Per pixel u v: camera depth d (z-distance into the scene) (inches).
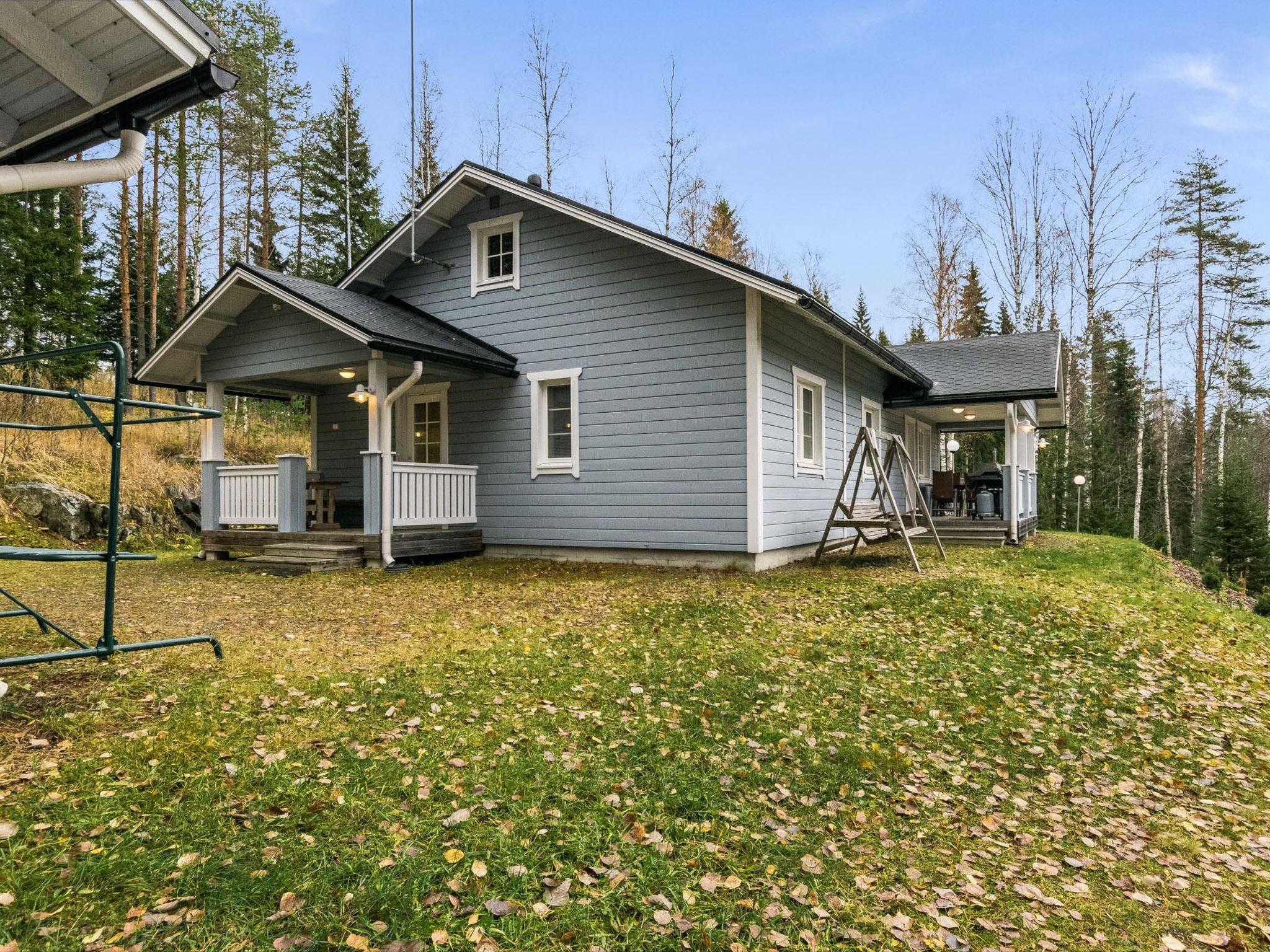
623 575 381.1
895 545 555.2
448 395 489.7
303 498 432.5
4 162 183.6
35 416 631.2
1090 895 112.6
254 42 867.4
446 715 165.5
